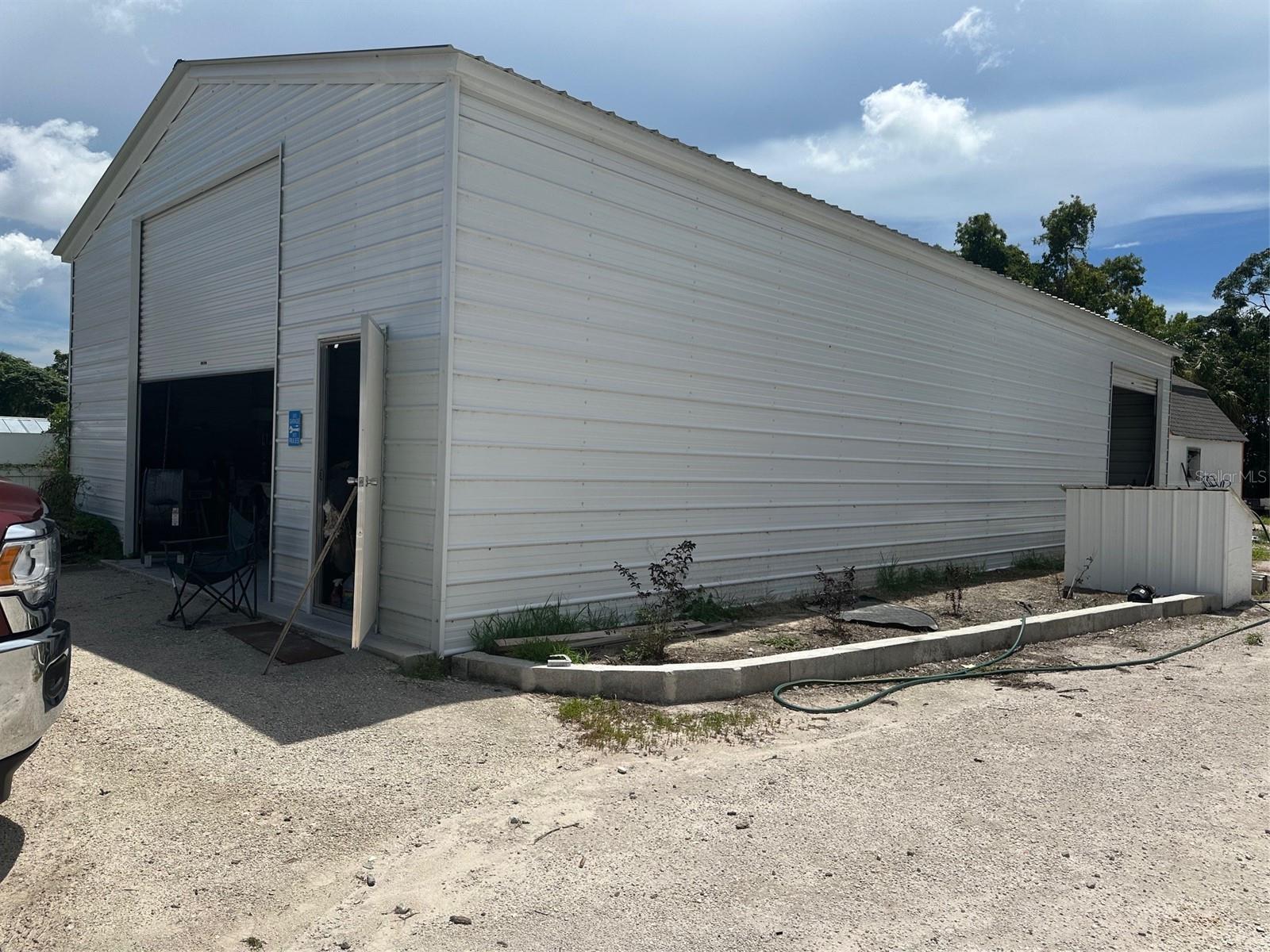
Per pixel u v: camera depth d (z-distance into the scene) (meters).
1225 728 5.07
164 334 10.13
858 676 6.29
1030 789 4.11
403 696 5.37
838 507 9.73
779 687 5.78
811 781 4.19
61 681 3.24
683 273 7.81
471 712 5.13
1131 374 16.50
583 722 4.99
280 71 7.73
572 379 6.86
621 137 7.09
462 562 6.11
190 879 3.19
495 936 2.87
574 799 3.98
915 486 10.98
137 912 2.96
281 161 7.81
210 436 11.80
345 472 7.40
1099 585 10.16
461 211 6.03
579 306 6.90
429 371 6.09
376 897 3.11
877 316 10.26
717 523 8.23
